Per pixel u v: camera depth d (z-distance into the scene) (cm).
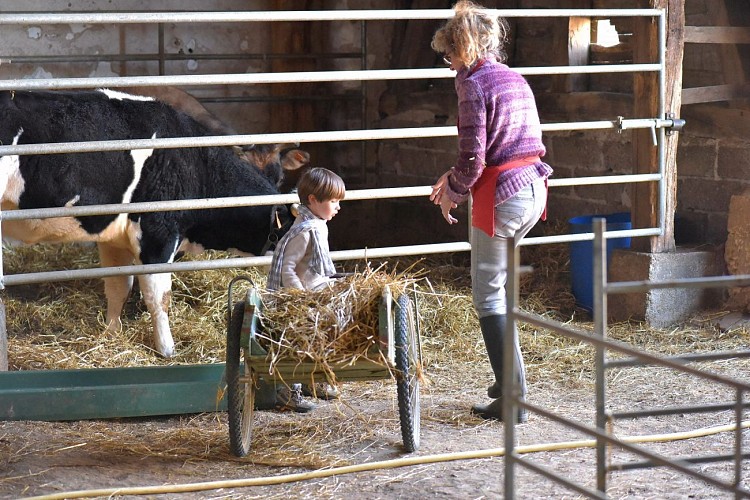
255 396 491
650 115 673
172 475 405
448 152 1001
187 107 662
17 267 792
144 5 1007
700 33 684
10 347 602
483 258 457
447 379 565
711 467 411
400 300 414
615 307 713
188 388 488
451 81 1028
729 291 704
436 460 421
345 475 405
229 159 656
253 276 755
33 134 581
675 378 562
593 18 849
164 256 635
